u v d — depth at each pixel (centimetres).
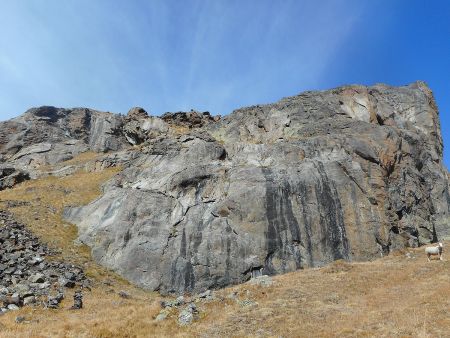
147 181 5216
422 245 5225
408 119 7525
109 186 5547
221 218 4522
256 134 6266
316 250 4388
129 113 8506
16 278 3416
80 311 2912
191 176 4972
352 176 4956
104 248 4369
